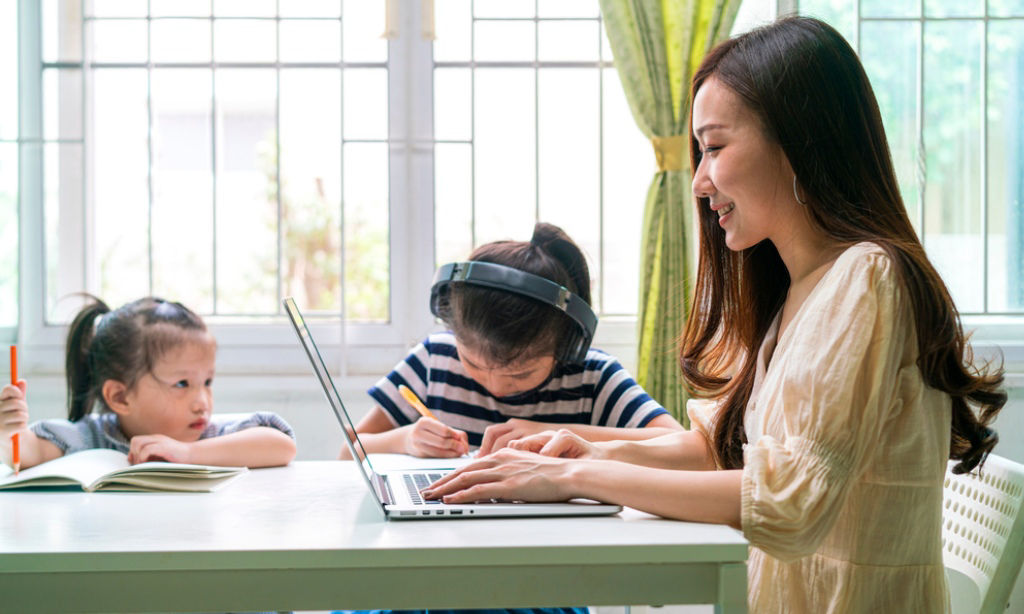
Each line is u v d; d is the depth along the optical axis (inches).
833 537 37.5
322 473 47.7
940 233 79.8
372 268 84.1
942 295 36.5
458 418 60.7
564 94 83.4
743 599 30.8
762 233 40.4
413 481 43.4
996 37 79.4
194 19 83.0
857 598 36.5
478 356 53.2
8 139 80.0
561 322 52.6
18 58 80.3
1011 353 76.3
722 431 43.7
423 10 82.0
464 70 82.9
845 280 35.9
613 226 84.1
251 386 80.7
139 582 30.4
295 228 85.3
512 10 82.7
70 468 44.6
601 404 59.5
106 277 83.7
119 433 55.6
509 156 83.4
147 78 83.2
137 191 83.7
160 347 53.7
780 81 37.6
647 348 73.4
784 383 35.4
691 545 30.8
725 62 39.9
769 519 32.6
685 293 72.7
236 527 33.8
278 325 83.5
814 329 35.6
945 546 46.0
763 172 38.4
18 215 80.1
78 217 82.4
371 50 83.0
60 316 81.6
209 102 83.6
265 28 83.2
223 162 84.2
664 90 74.5
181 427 54.8
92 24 82.7
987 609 40.7
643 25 74.6
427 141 82.8
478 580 30.8
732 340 46.8
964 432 40.6
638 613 71.9
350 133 83.1
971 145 79.8
